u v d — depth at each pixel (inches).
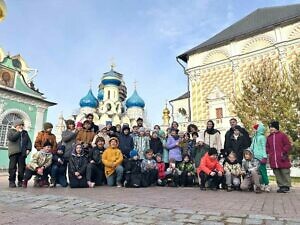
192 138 437.7
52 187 356.2
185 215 180.9
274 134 351.3
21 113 1064.8
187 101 1582.2
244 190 342.0
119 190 329.4
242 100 755.4
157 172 404.5
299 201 250.1
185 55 1195.9
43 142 375.2
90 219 169.9
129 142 412.2
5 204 214.5
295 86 670.5
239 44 1047.0
